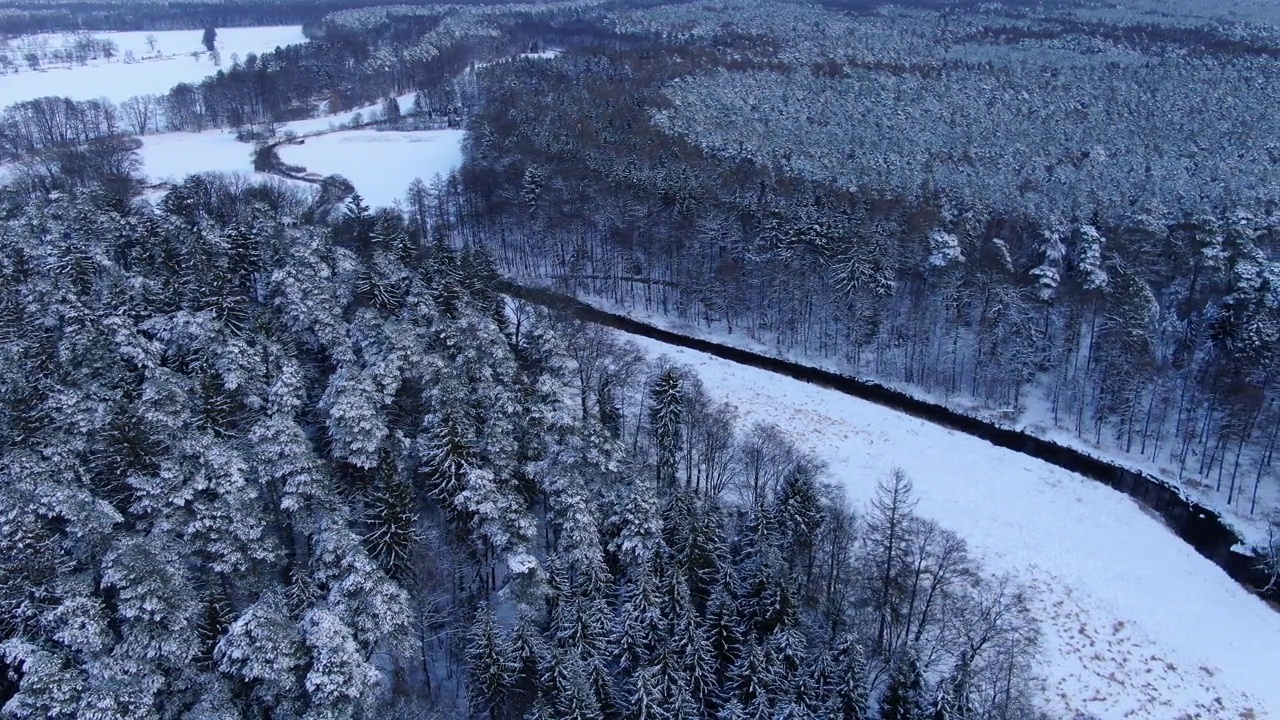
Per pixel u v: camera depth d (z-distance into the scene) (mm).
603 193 140125
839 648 54344
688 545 59375
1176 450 93625
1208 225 114438
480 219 146250
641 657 53750
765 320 122688
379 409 67250
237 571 52719
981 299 109188
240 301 81438
